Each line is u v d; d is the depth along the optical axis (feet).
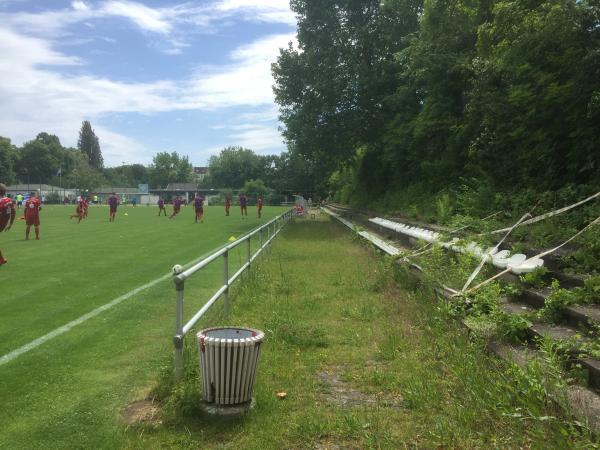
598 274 19.47
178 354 15.66
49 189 391.65
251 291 30.19
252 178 393.09
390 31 87.71
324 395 15.60
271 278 35.35
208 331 14.65
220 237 69.56
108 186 509.35
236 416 13.75
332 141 97.25
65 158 479.82
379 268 36.40
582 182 34.99
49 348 20.18
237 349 13.60
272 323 22.67
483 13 38.22
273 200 311.88
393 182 91.09
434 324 20.56
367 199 105.29
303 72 93.40
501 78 46.09
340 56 92.32
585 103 32.76
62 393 15.75
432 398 14.30
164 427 13.41
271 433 12.98
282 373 17.33
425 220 52.70
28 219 64.49
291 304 27.53
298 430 13.03
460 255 28.58
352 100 94.38
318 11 91.30
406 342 19.99
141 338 21.66
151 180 502.79
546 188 37.47
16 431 13.23
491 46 37.27
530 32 33.40
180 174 506.89
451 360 16.84
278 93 96.84
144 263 43.75
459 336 18.39
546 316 17.71
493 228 32.76
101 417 14.06
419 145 67.31
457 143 54.60
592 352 13.60
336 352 19.65
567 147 36.17
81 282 34.58
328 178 182.60
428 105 60.39
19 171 444.55
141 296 30.25
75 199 346.95
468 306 20.90
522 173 42.09
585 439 10.61
